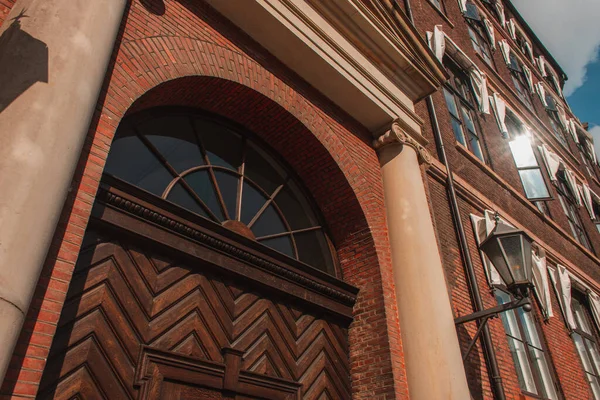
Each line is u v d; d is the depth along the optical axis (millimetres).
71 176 2994
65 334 3340
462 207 8766
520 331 8492
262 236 5590
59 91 3012
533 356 8438
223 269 4660
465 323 6820
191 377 4004
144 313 3914
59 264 3051
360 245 6281
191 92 5059
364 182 6535
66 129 2969
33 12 3217
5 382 2588
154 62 4348
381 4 7227
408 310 5730
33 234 2578
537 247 10227
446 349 5473
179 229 4363
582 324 11516
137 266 4016
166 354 3889
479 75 11875
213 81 5055
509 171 11602
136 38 4285
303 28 6023
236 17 5531
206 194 5133
